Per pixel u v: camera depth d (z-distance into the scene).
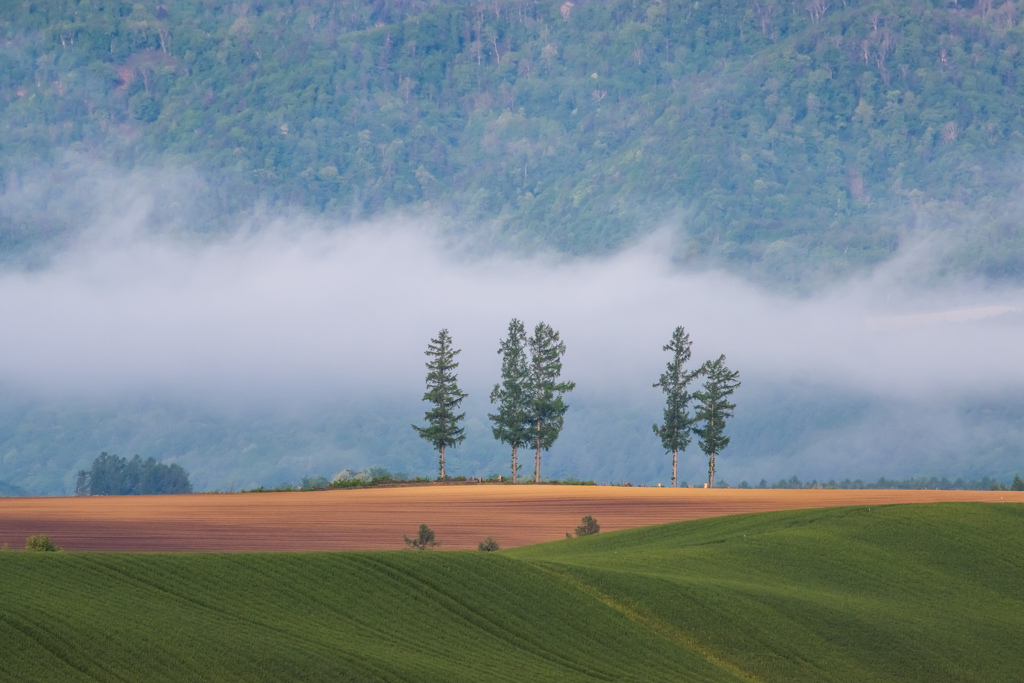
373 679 88.50
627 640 108.25
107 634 86.00
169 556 108.31
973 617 129.25
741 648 111.00
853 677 108.44
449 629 102.94
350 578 109.19
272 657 88.38
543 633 106.31
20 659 79.44
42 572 97.38
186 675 82.75
